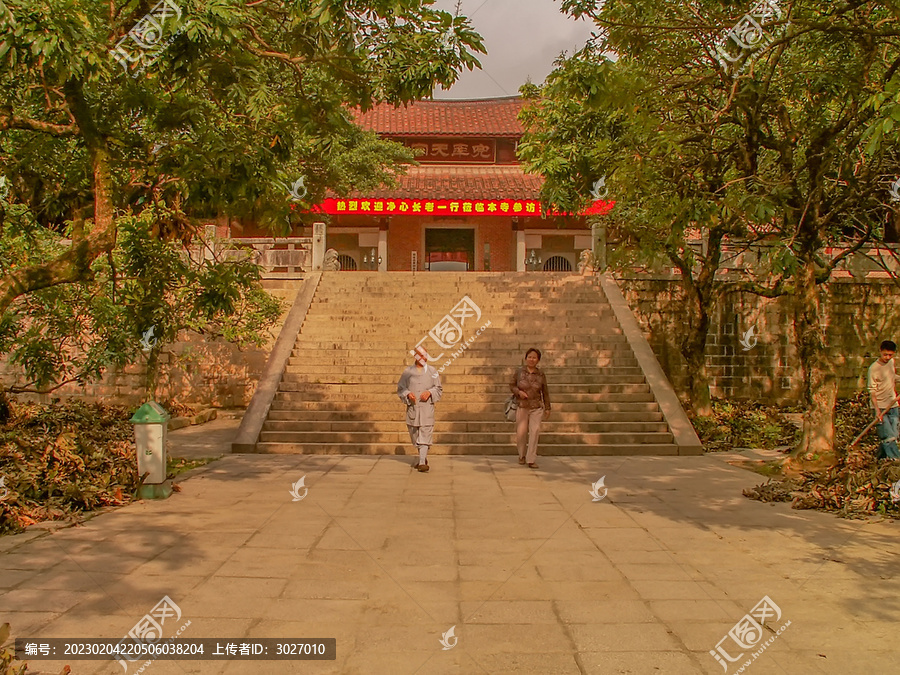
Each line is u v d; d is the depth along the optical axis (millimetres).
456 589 4488
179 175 6301
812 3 8352
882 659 3506
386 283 16438
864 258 16500
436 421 11344
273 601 4238
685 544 5598
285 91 8109
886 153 9094
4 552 5207
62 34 4824
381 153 21031
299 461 9766
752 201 7637
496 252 27516
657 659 3486
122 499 6980
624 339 14062
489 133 26500
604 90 8094
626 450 10648
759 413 13844
